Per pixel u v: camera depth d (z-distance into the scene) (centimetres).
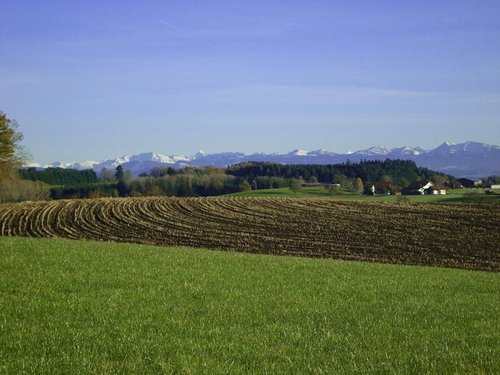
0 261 2331
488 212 6281
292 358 1141
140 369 1031
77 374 989
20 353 1105
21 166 6775
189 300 1717
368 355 1175
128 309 1540
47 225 5753
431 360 1141
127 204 7375
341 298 1867
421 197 10662
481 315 1641
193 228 5434
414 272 2761
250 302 1722
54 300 1617
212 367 1057
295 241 4641
